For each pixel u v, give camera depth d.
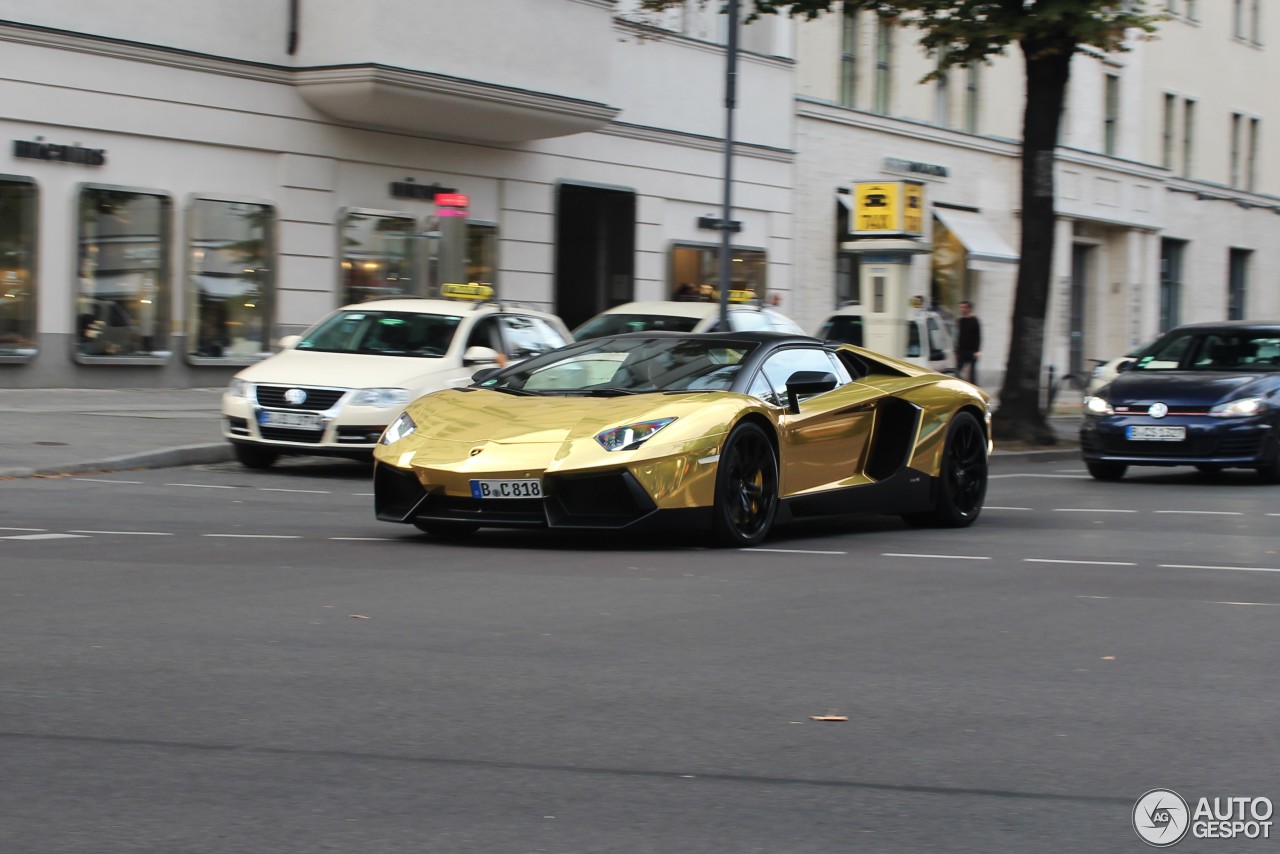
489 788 5.31
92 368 26.27
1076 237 53.44
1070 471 22.59
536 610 8.77
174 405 24.41
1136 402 19.83
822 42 41.91
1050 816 5.15
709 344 12.56
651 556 11.12
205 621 8.22
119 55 26.08
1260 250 65.12
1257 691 7.09
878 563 11.18
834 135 42.25
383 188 30.75
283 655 7.40
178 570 10.01
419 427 11.62
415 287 31.58
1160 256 58.44
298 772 5.46
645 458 10.91
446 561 10.68
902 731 6.23
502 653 7.56
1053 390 37.38
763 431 11.85
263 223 28.66
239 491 15.77
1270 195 65.25
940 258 45.75
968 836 4.92
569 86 31.42
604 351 12.71
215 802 5.10
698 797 5.27
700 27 38.22
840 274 43.03
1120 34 25.11
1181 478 21.16
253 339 28.66
